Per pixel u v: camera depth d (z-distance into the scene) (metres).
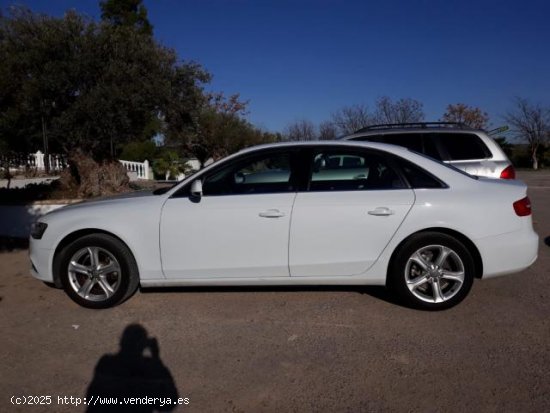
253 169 4.72
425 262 4.45
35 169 16.38
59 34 8.59
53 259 4.85
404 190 4.48
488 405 3.01
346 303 4.78
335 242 4.46
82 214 4.76
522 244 4.44
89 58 8.65
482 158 6.98
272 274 4.56
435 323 4.25
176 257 4.61
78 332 4.27
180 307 4.77
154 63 9.46
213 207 4.57
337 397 3.15
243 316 4.52
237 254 4.55
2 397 3.26
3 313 4.78
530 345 3.79
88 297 4.79
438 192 4.45
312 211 4.46
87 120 8.73
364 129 7.82
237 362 3.65
